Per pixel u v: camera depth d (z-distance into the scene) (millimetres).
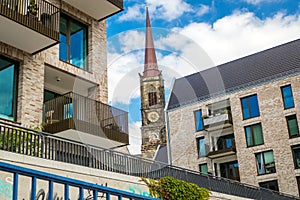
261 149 23250
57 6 11750
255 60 26562
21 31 9844
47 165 7629
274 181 22531
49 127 10742
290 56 24891
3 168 2998
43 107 11320
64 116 10953
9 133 8227
